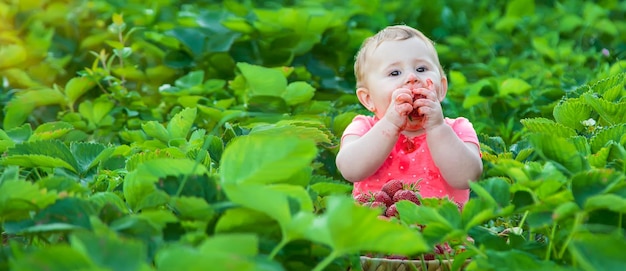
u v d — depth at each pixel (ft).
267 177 9.24
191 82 21.50
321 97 22.81
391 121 13.43
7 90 23.58
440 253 11.60
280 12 23.41
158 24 26.50
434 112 13.37
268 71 18.76
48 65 25.03
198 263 7.38
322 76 23.32
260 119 18.37
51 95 19.79
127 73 22.33
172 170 9.99
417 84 13.87
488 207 10.13
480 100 20.48
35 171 13.82
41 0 28.37
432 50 14.64
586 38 30.40
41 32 26.58
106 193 11.17
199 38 22.98
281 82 19.01
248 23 23.35
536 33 30.63
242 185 8.48
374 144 13.51
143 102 22.15
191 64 23.11
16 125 19.16
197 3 33.58
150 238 9.19
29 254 7.77
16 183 9.55
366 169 13.57
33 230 9.02
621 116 14.79
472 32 31.24
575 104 15.35
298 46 23.29
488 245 10.37
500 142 16.47
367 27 29.37
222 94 21.43
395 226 7.88
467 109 21.38
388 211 12.00
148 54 24.09
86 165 13.79
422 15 32.81
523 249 10.37
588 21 30.42
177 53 23.27
